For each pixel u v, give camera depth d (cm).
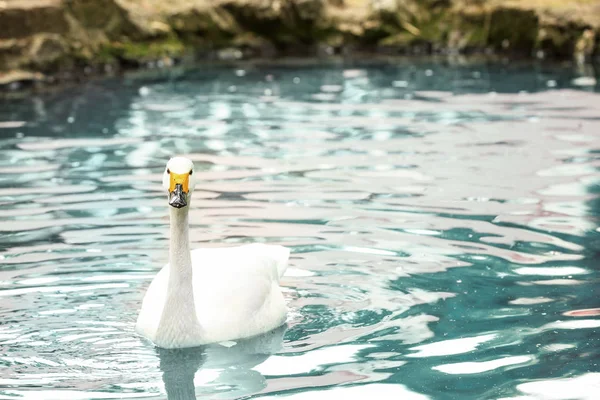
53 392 604
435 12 2495
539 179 1125
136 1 2320
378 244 897
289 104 1677
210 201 1049
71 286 794
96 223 966
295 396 595
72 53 2012
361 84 1897
